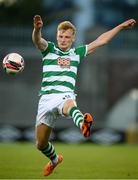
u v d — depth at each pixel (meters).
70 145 59.72
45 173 29.30
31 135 63.91
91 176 31.47
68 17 100.50
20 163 37.69
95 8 108.50
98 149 53.25
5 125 64.00
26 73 76.12
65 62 27.34
